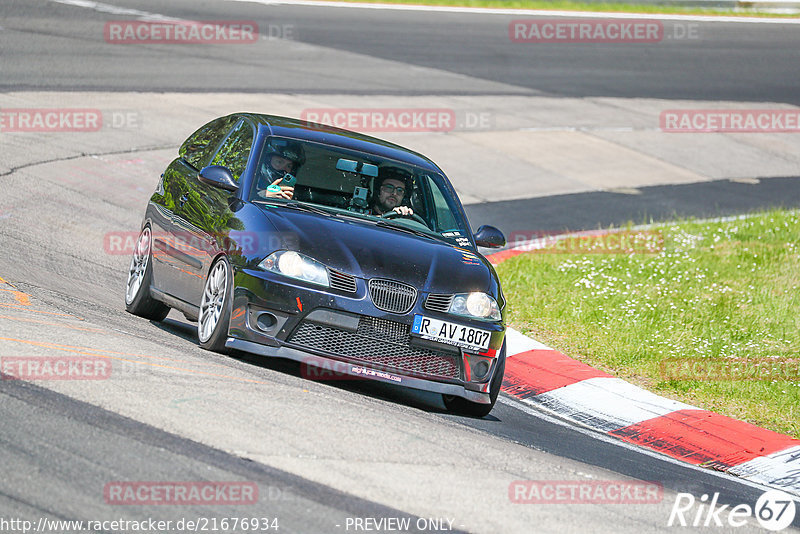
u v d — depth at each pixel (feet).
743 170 248.52
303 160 95.35
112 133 187.32
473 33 351.46
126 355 77.30
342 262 82.94
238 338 82.84
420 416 81.10
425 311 83.25
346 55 291.58
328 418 72.02
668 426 92.79
